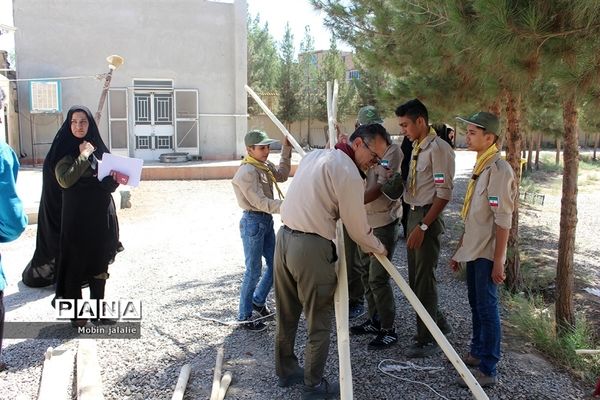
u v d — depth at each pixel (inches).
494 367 134.0
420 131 146.1
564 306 181.3
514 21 111.0
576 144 176.6
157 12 679.7
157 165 610.2
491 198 127.3
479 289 132.3
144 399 127.6
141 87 685.3
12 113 639.1
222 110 716.7
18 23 650.8
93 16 663.8
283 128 164.6
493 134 130.5
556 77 118.9
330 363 146.9
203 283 219.1
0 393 128.7
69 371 137.9
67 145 158.7
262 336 164.7
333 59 1067.9
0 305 133.1
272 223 171.6
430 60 181.5
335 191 118.0
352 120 1032.2
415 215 146.4
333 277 123.0
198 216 376.2
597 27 109.4
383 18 202.4
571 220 179.3
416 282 148.1
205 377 138.1
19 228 134.6
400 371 142.4
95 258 163.6
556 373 146.8
